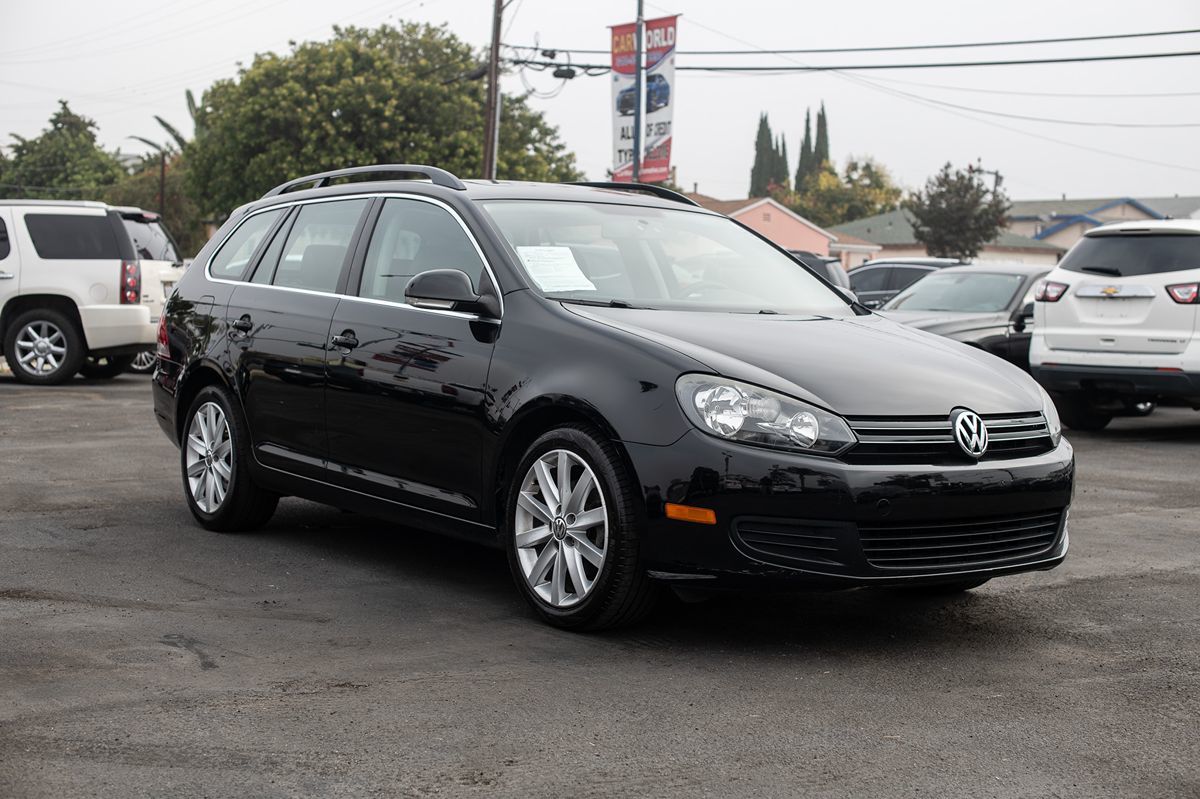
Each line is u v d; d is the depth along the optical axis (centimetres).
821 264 1694
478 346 503
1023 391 489
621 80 3095
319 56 5009
